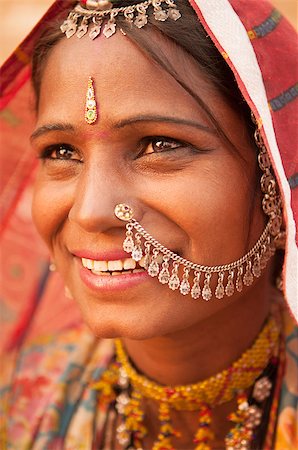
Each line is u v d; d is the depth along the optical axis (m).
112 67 1.29
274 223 1.39
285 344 1.59
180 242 1.32
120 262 1.34
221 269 1.35
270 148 1.23
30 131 1.78
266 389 1.54
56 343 1.86
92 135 1.30
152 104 1.28
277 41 1.38
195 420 1.59
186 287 1.33
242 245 1.35
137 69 1.28
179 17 1.30
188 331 1.47
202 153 1.31
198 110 1.30
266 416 1.55
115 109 1.28
